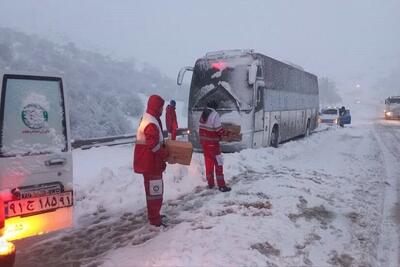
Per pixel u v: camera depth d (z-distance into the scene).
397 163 12.44
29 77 4.74
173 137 14.84
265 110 14.12
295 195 7.74
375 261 5.14
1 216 4.28
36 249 5.54
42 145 4.82
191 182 8.90
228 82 13.15
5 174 4.52
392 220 6.72
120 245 5.62
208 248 5.10
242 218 6.29
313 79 23.33
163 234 5.80
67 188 5.04
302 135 21.09
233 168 10.47
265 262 4.80
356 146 16.95
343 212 7.00
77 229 6.34
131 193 8.11
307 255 5.18
